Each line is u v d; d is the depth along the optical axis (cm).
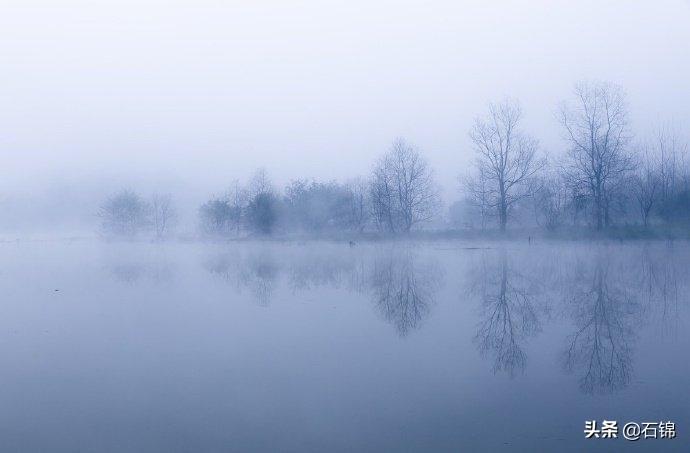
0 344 1298
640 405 873
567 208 4462
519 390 945
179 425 821
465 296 1930
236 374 1045
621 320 1491
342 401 899
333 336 1338
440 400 902
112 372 1070
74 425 823
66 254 4581
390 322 1491
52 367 1109
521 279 2375
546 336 1323
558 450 731
